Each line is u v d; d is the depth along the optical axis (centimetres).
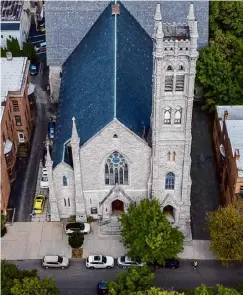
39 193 11581
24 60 12481
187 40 8331
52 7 12106
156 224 9588
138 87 10519
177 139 9500
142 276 9088
